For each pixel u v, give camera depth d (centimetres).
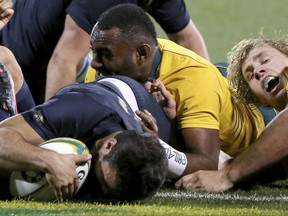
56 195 1146
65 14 1730
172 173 1434
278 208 1250
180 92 1511
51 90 1669
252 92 1568
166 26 1939
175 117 1504
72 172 1125
